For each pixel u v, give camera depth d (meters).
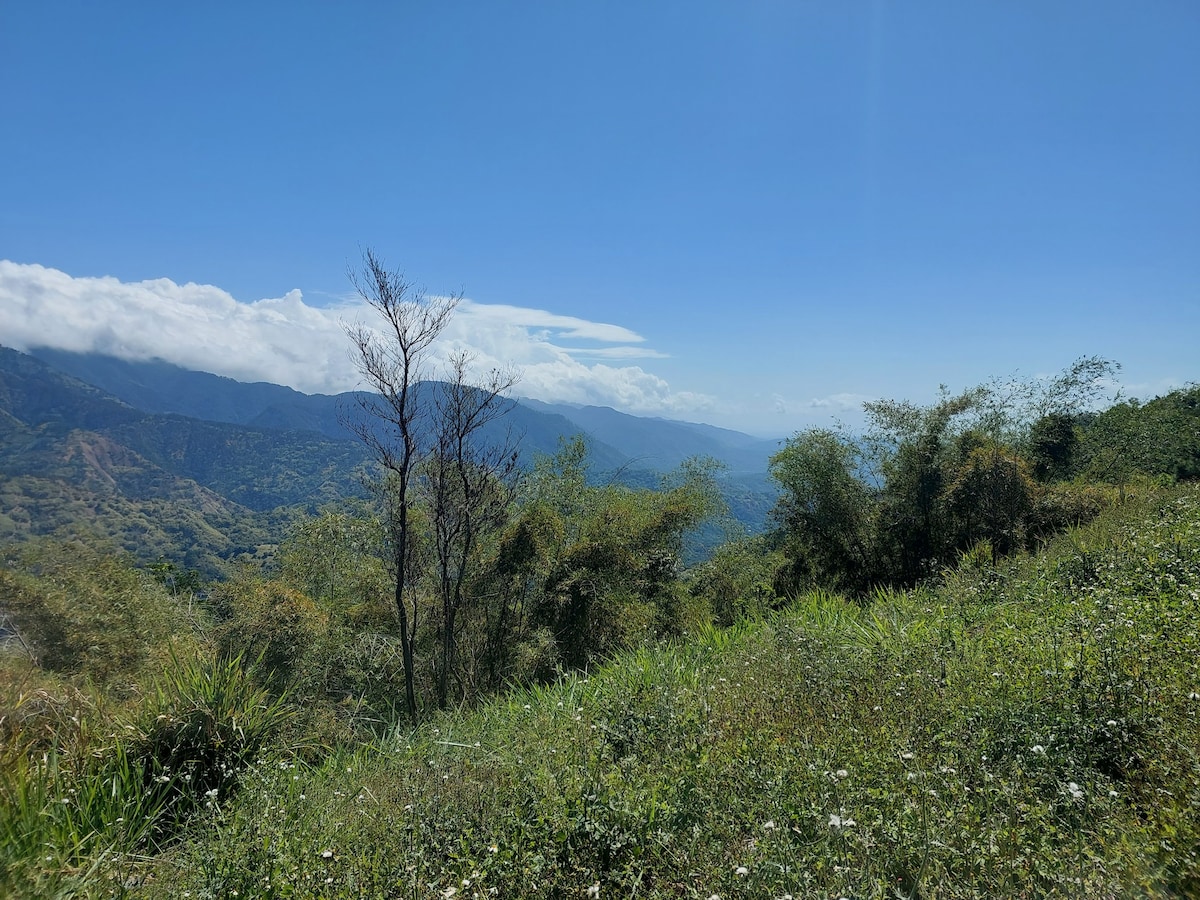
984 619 6.10
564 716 4.95
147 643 8.80
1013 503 13.93
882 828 2.58
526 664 10.66
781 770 3.23
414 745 5.50
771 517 18.36
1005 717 3.49
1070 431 17.09
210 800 3.72
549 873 2.82
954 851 2.38
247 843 3.20
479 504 10.17
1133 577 6.15
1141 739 3.14
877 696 4.10
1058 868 2.30
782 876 2.43
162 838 3.90
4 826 3.19
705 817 3.10
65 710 4.59
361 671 9.95
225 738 4.61
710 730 4.07
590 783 3.34
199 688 4.86
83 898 2.94
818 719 4.00
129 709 4.79
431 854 3.18
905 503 16.09
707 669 5.77
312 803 4.11
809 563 17.17
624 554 12.02
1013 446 16.69
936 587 9.40
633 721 4.33
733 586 15.85
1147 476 16.11
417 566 10.47
